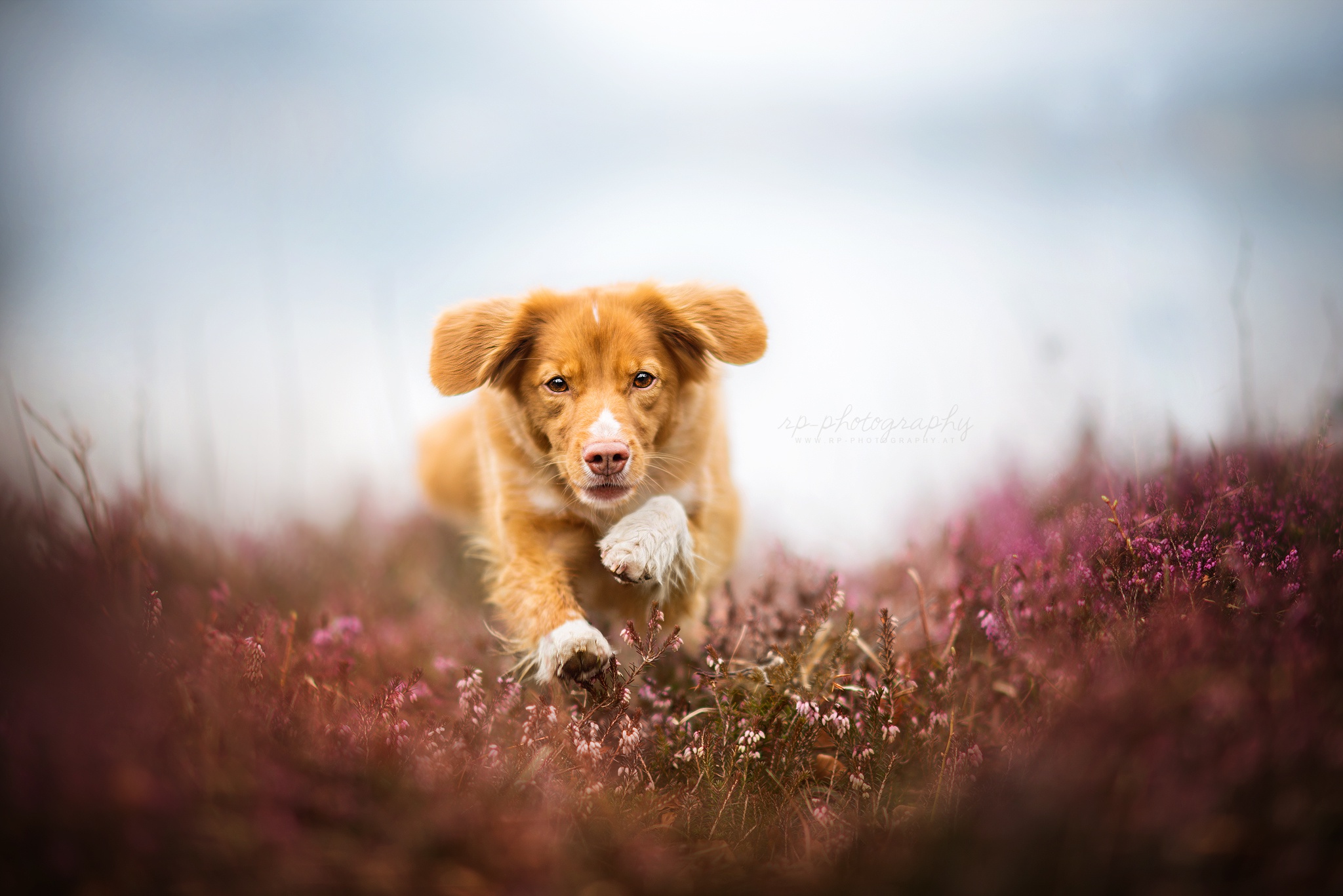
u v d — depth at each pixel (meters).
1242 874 2.26
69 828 2.35
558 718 3.71
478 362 4.57
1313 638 2.87
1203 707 2.54
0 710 2.74
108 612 3.58
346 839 2.54
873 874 2.57
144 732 2.69
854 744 3.53
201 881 2.35
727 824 3.26
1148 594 3.44
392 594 6.20
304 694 3.66
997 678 3.87
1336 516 3.60
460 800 3.01
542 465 4.71
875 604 4.77
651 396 4.55
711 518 5.21
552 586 4.46
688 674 4.29
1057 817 2.33
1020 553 4.17
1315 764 2.38
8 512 4.09
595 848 2.89
